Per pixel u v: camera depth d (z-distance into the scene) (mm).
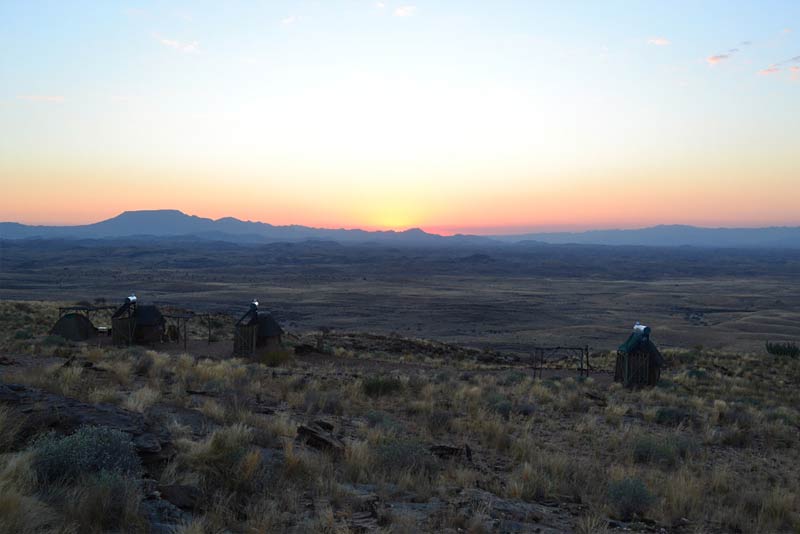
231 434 10492
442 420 16734
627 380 30922
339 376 25969
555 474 12078
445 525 8078
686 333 91750
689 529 9547
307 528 7234
